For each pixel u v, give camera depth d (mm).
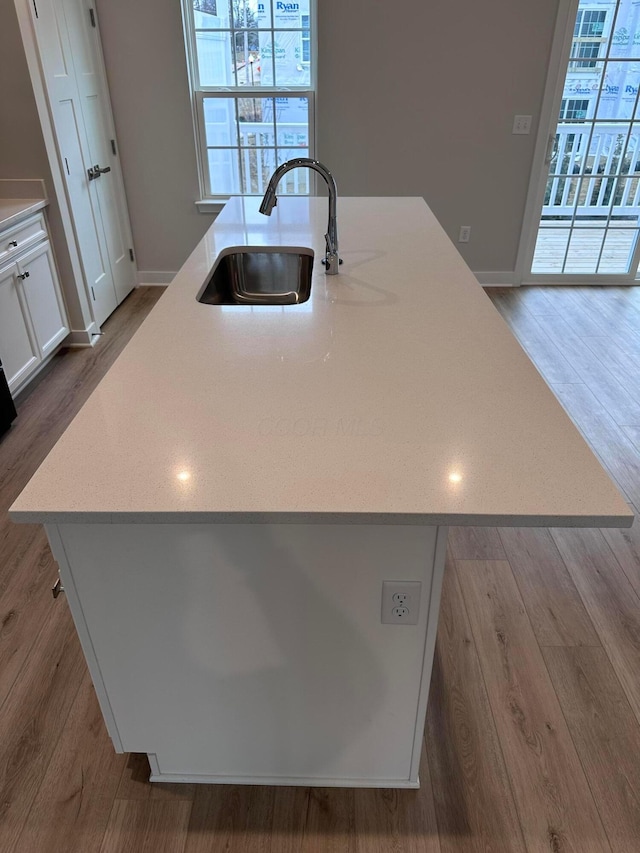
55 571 2109
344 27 3744
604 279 4613
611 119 4059
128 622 1232
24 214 2977
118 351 3609
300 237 2439
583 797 1488
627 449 2719
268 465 1066
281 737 1426
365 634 1249
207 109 4062
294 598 1197
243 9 3797
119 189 4152
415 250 2279
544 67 3855
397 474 1043
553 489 1011
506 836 1416
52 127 3178
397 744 1435
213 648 1271
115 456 1097
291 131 4129
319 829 1432
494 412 1232
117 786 1516
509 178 4211
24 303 3033
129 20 3705
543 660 1818
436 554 1139
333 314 1723
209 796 1497
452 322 1666
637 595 2045
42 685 1745
